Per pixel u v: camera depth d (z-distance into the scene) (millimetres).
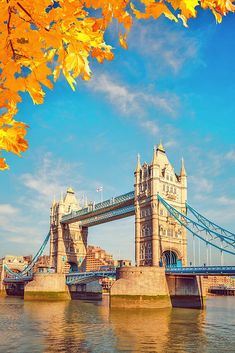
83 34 2973
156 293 73812
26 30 2855
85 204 128750
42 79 2902
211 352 33094
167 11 2750
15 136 2990
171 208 85188
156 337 40156
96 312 67875
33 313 66062
